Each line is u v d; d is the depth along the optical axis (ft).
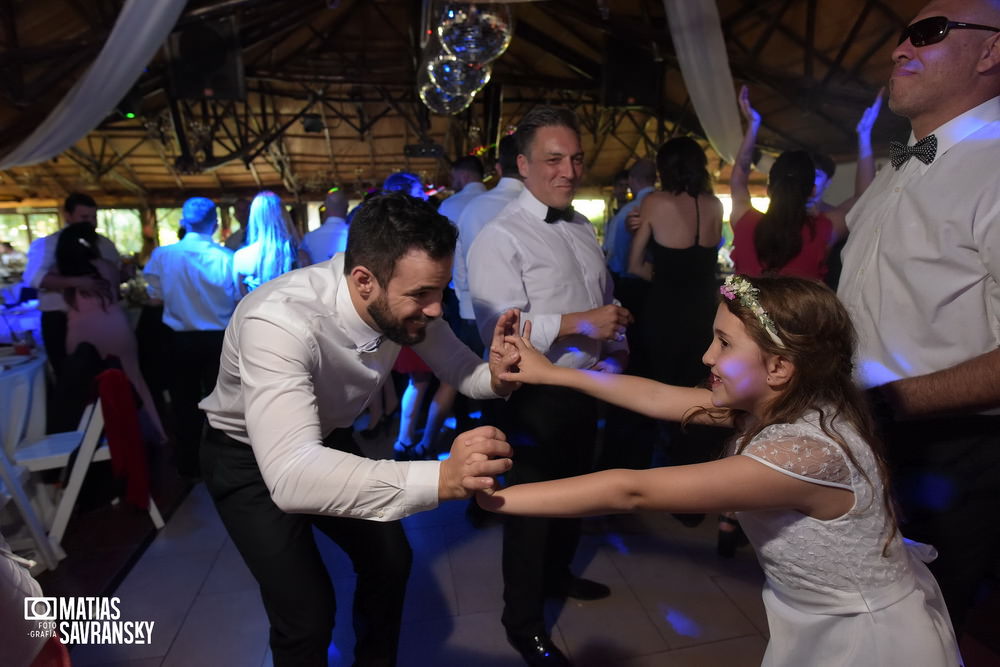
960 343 3.73
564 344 5.61
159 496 9.66
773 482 3.02
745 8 21.59
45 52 17.66
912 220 3.87
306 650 4.33
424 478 3.21
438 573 7.46
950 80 3.67
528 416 5.58
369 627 4.81
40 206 45.11
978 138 3.64
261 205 9.79
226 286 9.82
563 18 26.91
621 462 9.30
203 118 33.12
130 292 17.70
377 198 3.77
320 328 3.82
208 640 6.26
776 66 24.22
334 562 7.83
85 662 5.94
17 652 2.72
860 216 4.50
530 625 5.71
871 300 4.18
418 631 6.39
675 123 32.30
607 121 39.42
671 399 4.29
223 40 22.04
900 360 4.01
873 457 3.21
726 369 3.39
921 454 4.00
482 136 35.35
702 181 8.29
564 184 5.58
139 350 14.10
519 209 5.79
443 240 3.58
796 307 3.18
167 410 14.55
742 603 6.73
